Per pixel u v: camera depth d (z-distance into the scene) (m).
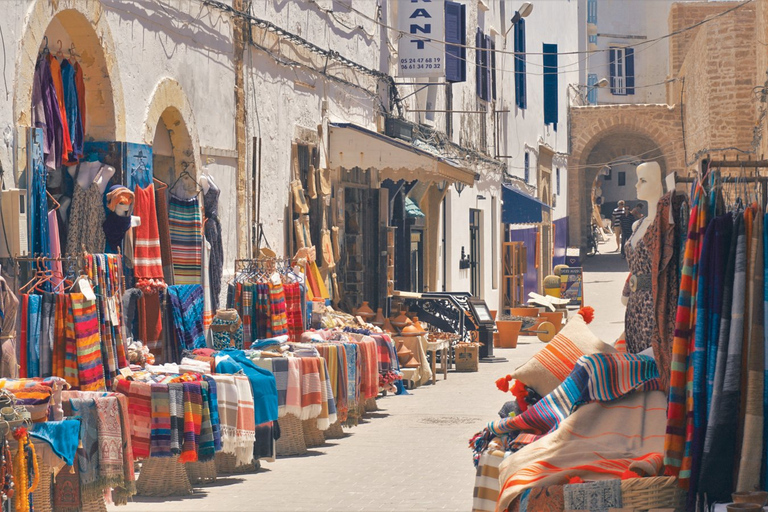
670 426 8.56
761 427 8.27
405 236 31.83
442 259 37.22
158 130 18.23
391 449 16.78
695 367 8.56
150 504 12.91
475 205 41.75
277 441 16.44
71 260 13.87
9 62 13.04
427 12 32.19
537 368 10.06
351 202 28.25
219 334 17.86
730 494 8.31
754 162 9.05
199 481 14.30
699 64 46.09
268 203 22.22
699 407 8.48
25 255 12.91
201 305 17.44
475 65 43.03
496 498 9.24
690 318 8.77
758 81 31.56
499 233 46.72
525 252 51.31
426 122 35.78
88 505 11.28
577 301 47.59
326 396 16.56
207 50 19.39
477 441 9.93
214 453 13.38
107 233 15.68
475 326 30.05
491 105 45.84
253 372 15.02
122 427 11.50
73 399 11.13
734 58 42.25
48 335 12.72
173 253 18.34
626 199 87.69
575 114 68.56
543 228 58.84
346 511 12.36
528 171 54.75
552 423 9.42
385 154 25.75
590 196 73.75
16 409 10.03
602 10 88.31
